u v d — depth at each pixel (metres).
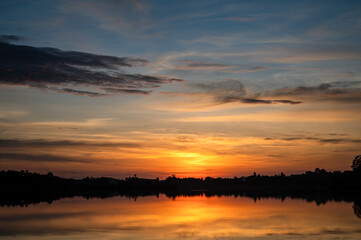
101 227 54.59
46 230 52.00
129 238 45.56
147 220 63.16
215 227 53.94
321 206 90.31
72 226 55.72
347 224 55.91
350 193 170.75
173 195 176.38
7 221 62.25
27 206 97.00
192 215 70.81
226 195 171.38
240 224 56.94
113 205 99.94
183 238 45.34
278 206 91.81
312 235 46.59
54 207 92.88
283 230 50.62
